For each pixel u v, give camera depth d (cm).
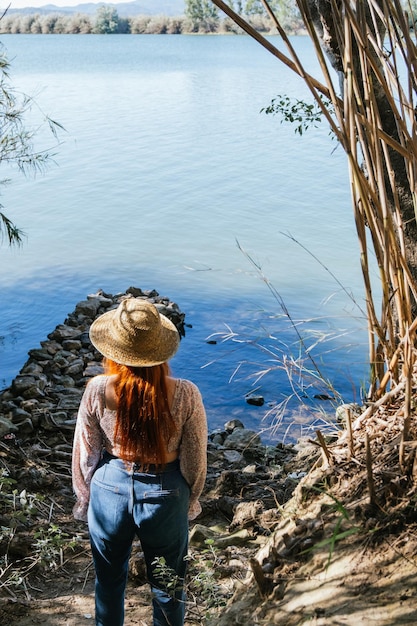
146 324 285
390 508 285
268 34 5956
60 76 5722
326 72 273
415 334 333
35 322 1110
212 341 1025
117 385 287
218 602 332
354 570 271
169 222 1759
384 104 398
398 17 268
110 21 12694
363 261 310
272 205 1912
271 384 869
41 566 416
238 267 1367
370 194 292
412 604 248
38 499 450
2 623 368
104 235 1638
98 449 297
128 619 373
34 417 670
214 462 633
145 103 4172
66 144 2964
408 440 299
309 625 257
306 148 2781
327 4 380
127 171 2420
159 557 298
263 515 450
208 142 2972
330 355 902
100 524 295
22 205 1959
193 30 12056
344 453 323
